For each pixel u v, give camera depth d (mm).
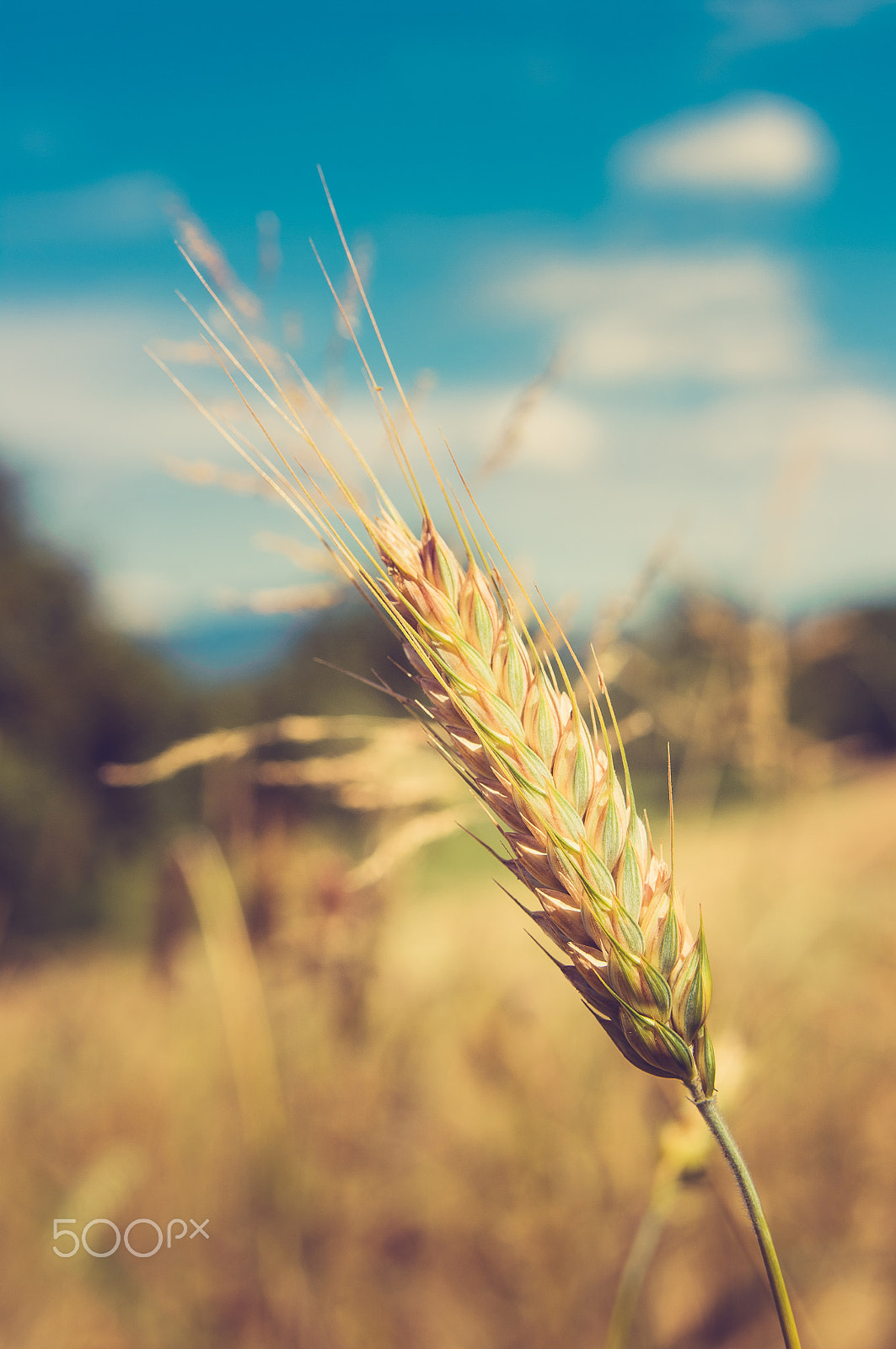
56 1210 3197
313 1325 3033
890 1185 3070
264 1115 3268
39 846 19656
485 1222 3172
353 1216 3262
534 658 986
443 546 995
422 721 997
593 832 933
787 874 3924
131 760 21984
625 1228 3014
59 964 9625
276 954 3471
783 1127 3252
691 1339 2820
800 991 3453
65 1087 4234
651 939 896
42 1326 3146
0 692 22312
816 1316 2787
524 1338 2928
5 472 25594
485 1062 3656
